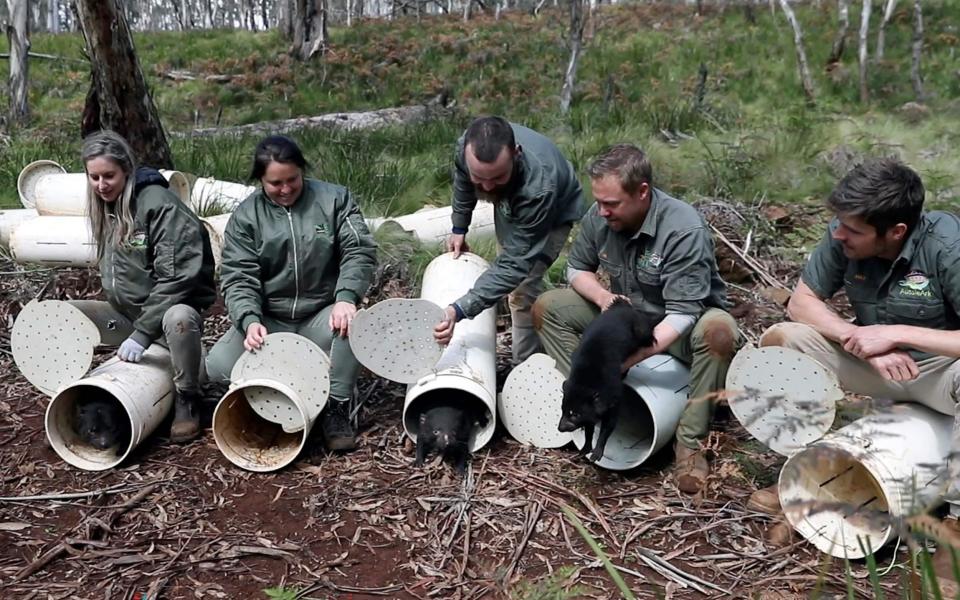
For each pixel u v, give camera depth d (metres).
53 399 3.48
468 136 3.38
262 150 3.54
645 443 3.57
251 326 3.54
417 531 3.10
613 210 3.25
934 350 2.80
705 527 3.06
